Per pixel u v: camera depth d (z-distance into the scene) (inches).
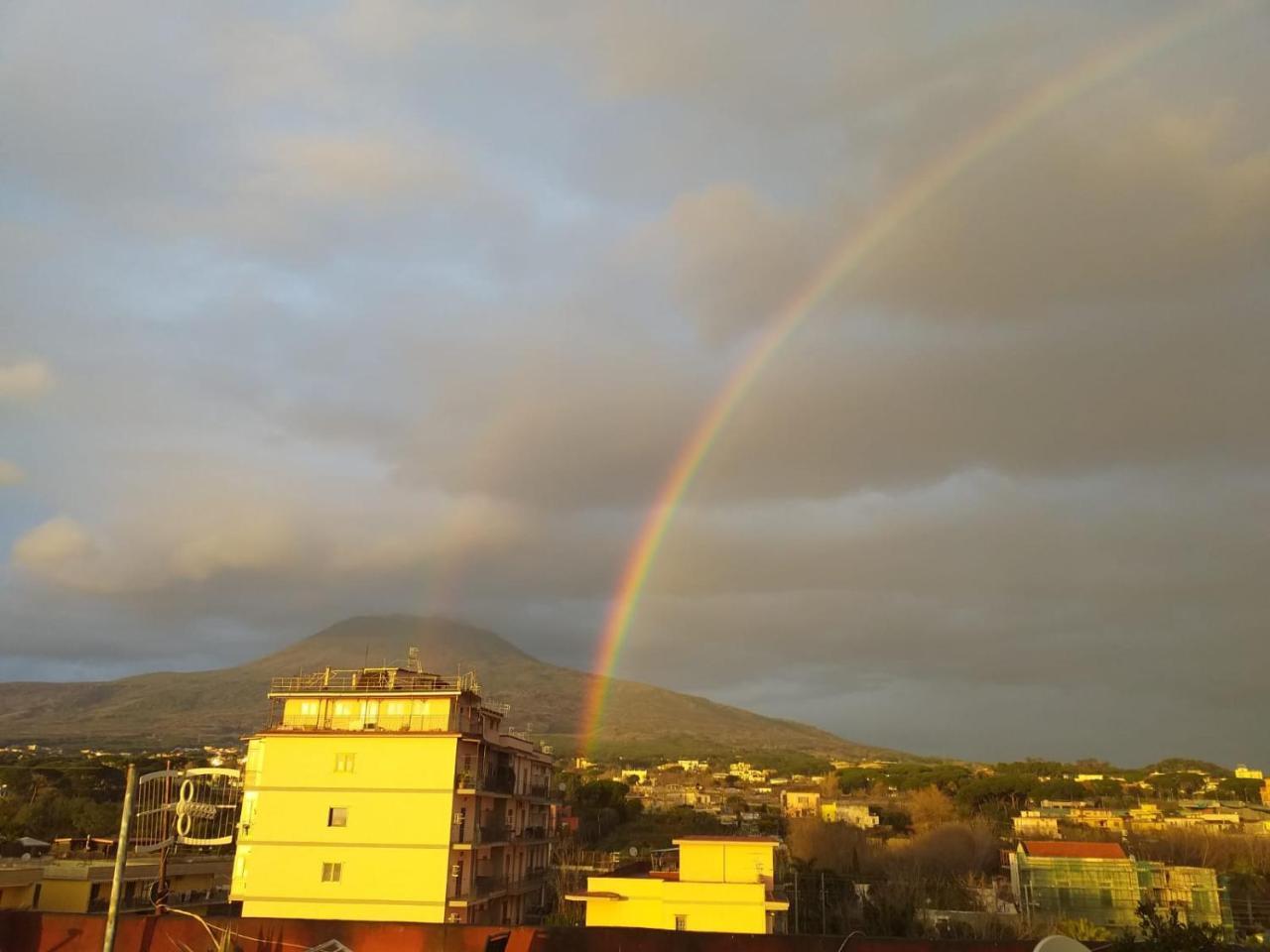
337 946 1147.9
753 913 1887.3
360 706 2313.0
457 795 2209.6
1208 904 2736.2
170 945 1138.7
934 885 2982.3
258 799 2215.8
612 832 4426.7
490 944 1131.3
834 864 3452.3
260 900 2153.1
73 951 1139.9
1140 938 1014.4
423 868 2135.8
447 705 2283.5
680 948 1131.3
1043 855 2989.7
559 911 2390.5
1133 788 6870.1
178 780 1150.3
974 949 1080.2
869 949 1104.2
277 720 2389.3
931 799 5497.1
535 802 2871.6
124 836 884.0
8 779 4082.2
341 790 2204.7
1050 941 782.5
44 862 2460.6
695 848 1971.0
